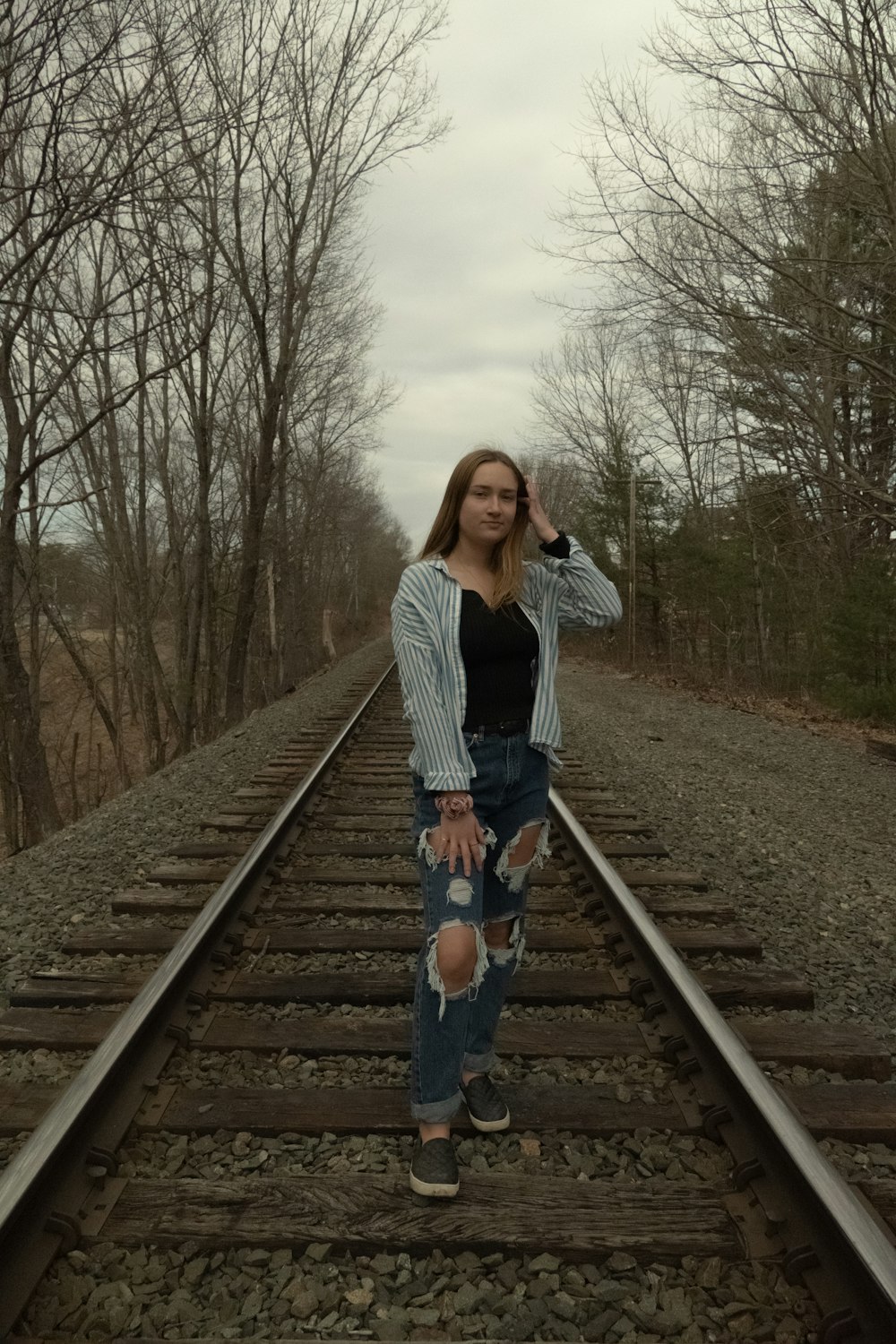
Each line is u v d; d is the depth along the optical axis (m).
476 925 2.40
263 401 21.95
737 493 17.00
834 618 14.78
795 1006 3.76
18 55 7.56
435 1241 2.31
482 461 2.51
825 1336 2.00
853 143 10.51
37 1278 2.16
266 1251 2.30
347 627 58.94
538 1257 2.29
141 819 6.99
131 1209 2.42
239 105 10.86
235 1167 2.62
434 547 2.59
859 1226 2.05
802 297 11.89
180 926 4.61
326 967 4.07
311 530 31.73
